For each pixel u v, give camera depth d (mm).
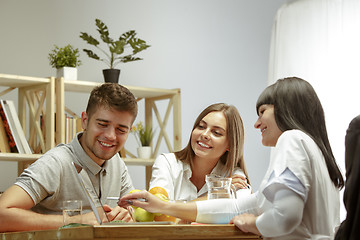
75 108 4098
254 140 4867
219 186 1845
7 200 2061
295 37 4551
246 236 1668
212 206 1800
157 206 1771
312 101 1772
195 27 4730
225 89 4801
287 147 1646
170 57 4582
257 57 5008
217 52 4809
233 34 4910
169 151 4004
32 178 2139
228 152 2602
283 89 1793
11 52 3943
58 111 3500
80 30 4227
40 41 4059
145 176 4234
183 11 4688
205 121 2568
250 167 4809
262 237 1703
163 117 4453
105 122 2188
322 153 1725
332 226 1700
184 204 1794
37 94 3689
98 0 4320
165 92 3953
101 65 4277
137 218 1788
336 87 4266
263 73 5016
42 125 3590
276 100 1794
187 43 4672
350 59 4199
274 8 5145
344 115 4203
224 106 2596
